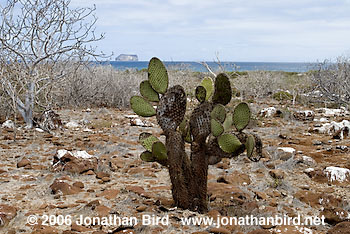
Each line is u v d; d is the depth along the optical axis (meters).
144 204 3.48
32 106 7.07
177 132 3.29
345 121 7.24
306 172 4.57
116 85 11.31
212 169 4.77
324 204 3.59
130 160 5.13
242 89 13.74
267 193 3.88
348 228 2.91
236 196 3.68
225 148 3.11
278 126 7.93
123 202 3.53
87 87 10.65
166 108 3.20
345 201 3.59
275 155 5.20
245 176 4.36
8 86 6.84
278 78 15.61
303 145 6.17
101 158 5.13
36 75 7.20
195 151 3.28
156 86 3.34
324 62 11.48
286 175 4.50
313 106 11.46
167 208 3.30
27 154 5.27
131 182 4.21
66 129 7.28
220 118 3.19
